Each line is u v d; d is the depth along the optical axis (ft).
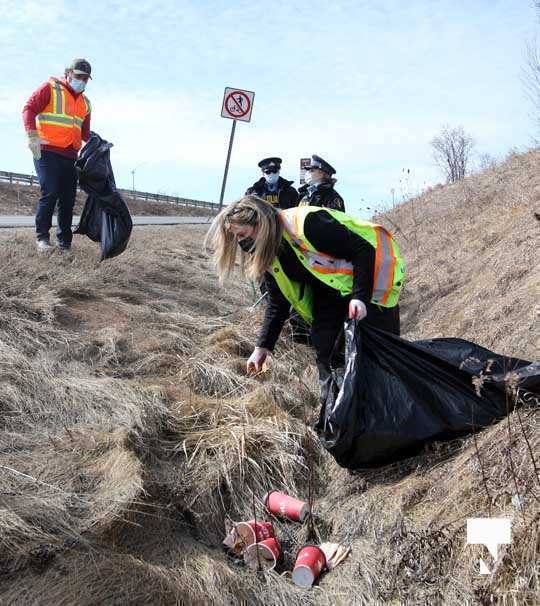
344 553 9.70
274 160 22.16
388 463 10.98
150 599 8.11
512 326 14.19
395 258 12.27
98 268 20.35
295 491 11.47
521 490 8.37
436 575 8.34
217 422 12.80
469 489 9.21
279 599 9.08
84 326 16.11
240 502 11.07
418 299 22.50
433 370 11.06
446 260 25.96
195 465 11.44
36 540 8.55
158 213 131.95
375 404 10.89
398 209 48.06
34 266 18.40
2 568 8.13
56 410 12.25
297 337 16.01
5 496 9.22
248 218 11.12
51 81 20.45
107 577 8.21
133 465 10.44
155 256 25.20
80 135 21.45
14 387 12.32
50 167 20.68
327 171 20.17
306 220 11.44
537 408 9.87
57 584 8.00
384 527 9.73
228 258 11.62
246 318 19.38
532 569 7.43
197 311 20.16
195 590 8.63
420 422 10.62
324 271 11.71
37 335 14.62
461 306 18.40
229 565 9.71
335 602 8.90
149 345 15.79
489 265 20.38
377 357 11.29
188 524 10.39
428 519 9.30
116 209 20.48
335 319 12.19
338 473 11.78
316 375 16.20
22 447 11.00
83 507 9.58
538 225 19.61
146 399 12.85
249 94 30.48
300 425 12.99
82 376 13.62
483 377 10.03
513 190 31.04
